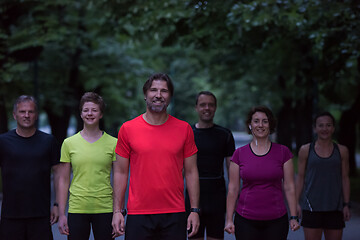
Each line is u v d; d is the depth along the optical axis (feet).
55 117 116.16
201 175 23.95
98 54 108.99
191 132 18.37
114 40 110.42
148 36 62.23
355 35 40.93
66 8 96.27
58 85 111.65
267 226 19.34
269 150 19.63
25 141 20.42
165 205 17.70
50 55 104.37
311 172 23.11
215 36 54.90
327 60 49.06
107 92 122.31
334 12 42.32
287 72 88.43
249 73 109.40
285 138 128.16
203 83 213.46
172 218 17.71
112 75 115.55
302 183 23.72
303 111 120.37
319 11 43.47
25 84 91.20
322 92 71.46
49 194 20.93
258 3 44.68
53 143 20.97
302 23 44.60
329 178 22.84
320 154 23.03
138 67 117.29
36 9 74.74
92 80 111.04
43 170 20.51
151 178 17.57
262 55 86.12
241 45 58.03
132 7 55.83
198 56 100.63
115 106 135.33
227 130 24.44
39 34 73.72
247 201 19.51
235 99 174.40
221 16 51.70
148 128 17.81
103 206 21.34
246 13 45.06
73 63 109.60
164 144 17.66
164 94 17.62
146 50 120.78
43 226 20.39
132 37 62.95
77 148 21.50
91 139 21.84
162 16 52.90
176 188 17.85
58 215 21.54
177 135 17.89
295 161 105.40
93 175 21.35
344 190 23.36
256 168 19.33
